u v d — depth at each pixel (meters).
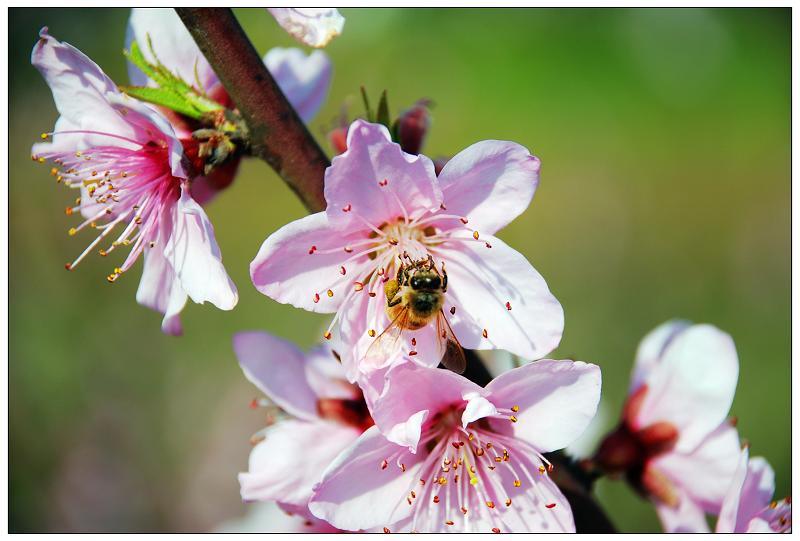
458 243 0.26
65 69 0.27
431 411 0.26
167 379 0.55
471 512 0.26
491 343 0.26
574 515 0.27
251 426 0.52
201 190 0.27
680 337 0.28
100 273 0.58
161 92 0.26
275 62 0.29
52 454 0.53
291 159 0.26
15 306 0.57
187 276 0.26
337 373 0.28
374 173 0.25
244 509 0.51
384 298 0.26
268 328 0.57
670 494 0.28
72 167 0.28
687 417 0.28
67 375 0.55
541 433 0.25
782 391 0.56
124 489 0.52
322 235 0.25
